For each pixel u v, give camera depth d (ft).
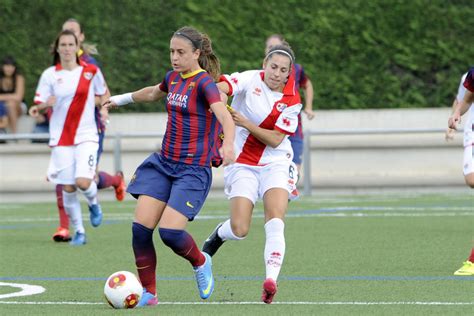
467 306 65.21
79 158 104.17
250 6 183.83
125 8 183.83
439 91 183.83
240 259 91.61
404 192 174.70
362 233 112.47
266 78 70.28
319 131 169.37
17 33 183.42
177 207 65.21
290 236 110.42
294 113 70.13
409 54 184.55
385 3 185.47
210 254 75.05
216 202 161.89
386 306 65.46
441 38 185.26
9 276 82.12
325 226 120.78
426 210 139.54
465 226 118.42
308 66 183.32
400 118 178.91
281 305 66.44
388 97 183.21
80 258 93.86
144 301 66.44
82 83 103.50
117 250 100.07
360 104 182.60
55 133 104.58
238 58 181.06
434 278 78.48
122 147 174.81
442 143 173.99
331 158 175.42
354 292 71.92
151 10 183.83
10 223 131.85
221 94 66.59
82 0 183.73
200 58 67.56
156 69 182.50
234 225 71.36
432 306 65.31
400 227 118.32
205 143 66.23
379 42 184.85
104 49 182.09
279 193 69.77
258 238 109.29
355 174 175.01
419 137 174.29
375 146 174.81
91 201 107.14
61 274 83.25
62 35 102.89
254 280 78.69
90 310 64.85
